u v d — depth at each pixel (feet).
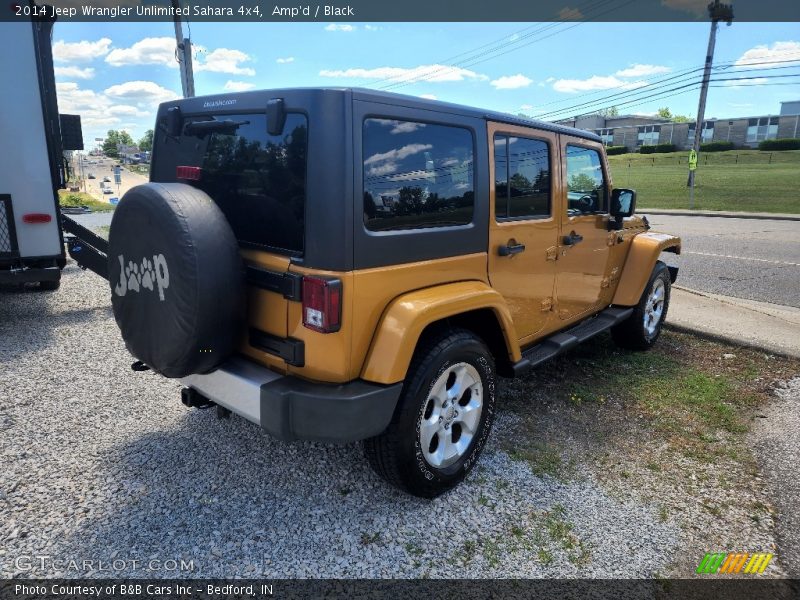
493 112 10.44
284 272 8.23
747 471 10.93
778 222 63.82
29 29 16.96
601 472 10.75
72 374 14.57
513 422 12.66
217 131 9.43
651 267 16.15
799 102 248.11
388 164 8.37
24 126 17.29
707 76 94.58
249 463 10.58
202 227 8.03
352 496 9.71
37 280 18.13
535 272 12.06
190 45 35.45
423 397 8.84
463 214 9.85
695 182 118.93
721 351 17.74
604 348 17.84
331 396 7.88
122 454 10.77
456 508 9.52
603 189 14.83
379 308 8.39
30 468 10.22
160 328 8.40
